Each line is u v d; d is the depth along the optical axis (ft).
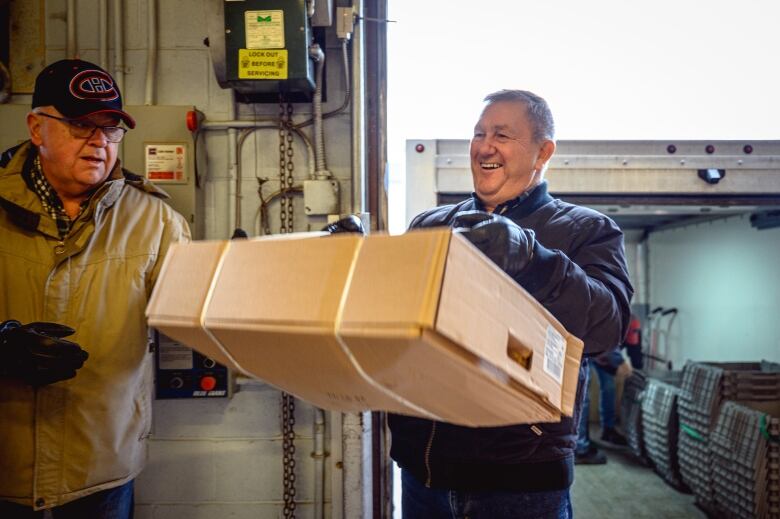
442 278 2.13
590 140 8.82
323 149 6.76
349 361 2.42
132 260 5.07
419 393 2.61
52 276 4.76
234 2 5.91
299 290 2.46
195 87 6.91
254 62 5.95
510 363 2.50
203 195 6.91
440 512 4.65
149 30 6.88
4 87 6.77
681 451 11.85
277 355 2.67
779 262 11.51
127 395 5.03
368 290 2.27
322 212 6.65
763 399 10.66
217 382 6.54
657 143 8.83
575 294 3.57
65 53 6.89
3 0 6.79
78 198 5.03
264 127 6.89
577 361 3.13
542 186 5.03
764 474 9.20
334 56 6.88
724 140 8.82
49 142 4.67
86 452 4.78
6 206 4.75
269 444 6.82
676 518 10.67
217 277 2.78
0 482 4.71
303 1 5.89
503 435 4.42
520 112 4.90
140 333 5.09
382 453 7.28
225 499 6.86
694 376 11.64
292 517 6.68
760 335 12.12
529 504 4.44
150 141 6.56
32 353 4.09
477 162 5.08
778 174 8.79
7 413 4.68
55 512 4.94
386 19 7.32
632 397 14.44
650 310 17.38
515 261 3.14
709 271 14.20
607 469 13.29
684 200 9.02
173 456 6.85
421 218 5.72
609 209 12.17
